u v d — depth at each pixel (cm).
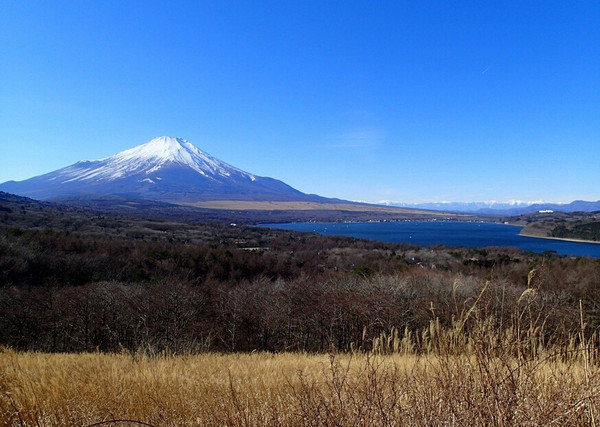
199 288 3138
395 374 352
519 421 269
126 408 421
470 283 2245
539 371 329
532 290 332
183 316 2512
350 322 2383
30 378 546
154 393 475
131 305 2522
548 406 277
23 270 3148
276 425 335
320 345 2378
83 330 2409
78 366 754
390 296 2495
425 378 344
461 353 341
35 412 388
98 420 382
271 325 2652
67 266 3506
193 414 400
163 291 2680
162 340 2155
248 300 2850
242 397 439
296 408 344
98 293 2566
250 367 832
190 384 547
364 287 2828
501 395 276
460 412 279
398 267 4478
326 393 407
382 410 281
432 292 2438
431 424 278
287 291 2844
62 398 454
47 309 2433
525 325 340
